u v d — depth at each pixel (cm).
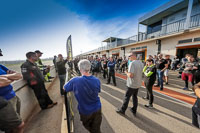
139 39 1114
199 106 103
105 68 585
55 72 665
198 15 611
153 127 179
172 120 199
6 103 90
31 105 218
